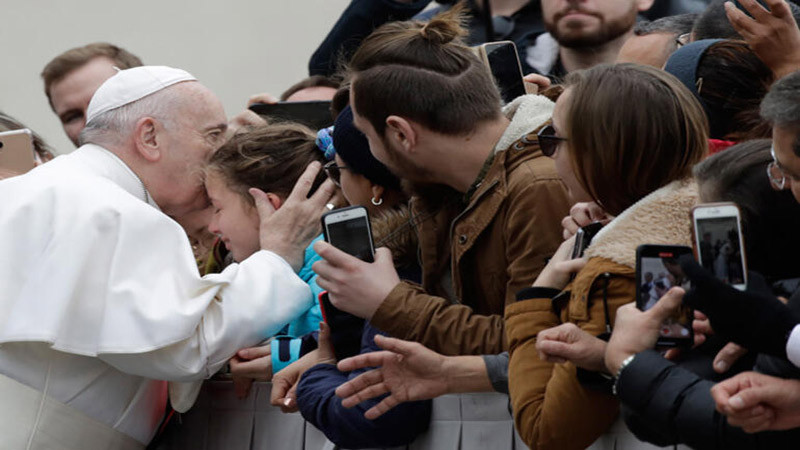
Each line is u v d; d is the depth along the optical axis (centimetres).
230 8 1452
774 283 490
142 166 804
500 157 646
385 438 656
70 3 1500
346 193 734
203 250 875
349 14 1065
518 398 560
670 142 534
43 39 1499
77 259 730
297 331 780
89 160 795
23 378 739
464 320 632
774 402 430
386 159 670
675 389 467
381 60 661
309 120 927
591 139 539
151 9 1477
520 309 572
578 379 529
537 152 646
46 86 1127
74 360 750
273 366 745
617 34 936
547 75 977
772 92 456
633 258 523
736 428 454
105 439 761
